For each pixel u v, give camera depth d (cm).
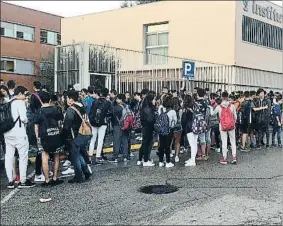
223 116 1027
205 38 2450
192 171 935
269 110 1328
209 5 2434
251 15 2491
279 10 2747
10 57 3291
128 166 998
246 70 2389
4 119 753
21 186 773
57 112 786
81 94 1172
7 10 3284
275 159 1113
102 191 746
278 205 652
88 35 2948
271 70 2672
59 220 586
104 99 1009
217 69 2070
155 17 2661
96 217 596
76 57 1395
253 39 2512
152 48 2708
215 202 669
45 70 2914
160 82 1655
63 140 802
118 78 1502
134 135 1523
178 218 586
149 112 984
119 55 1524
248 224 559
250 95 1270
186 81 1792
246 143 1378
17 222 580
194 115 998
